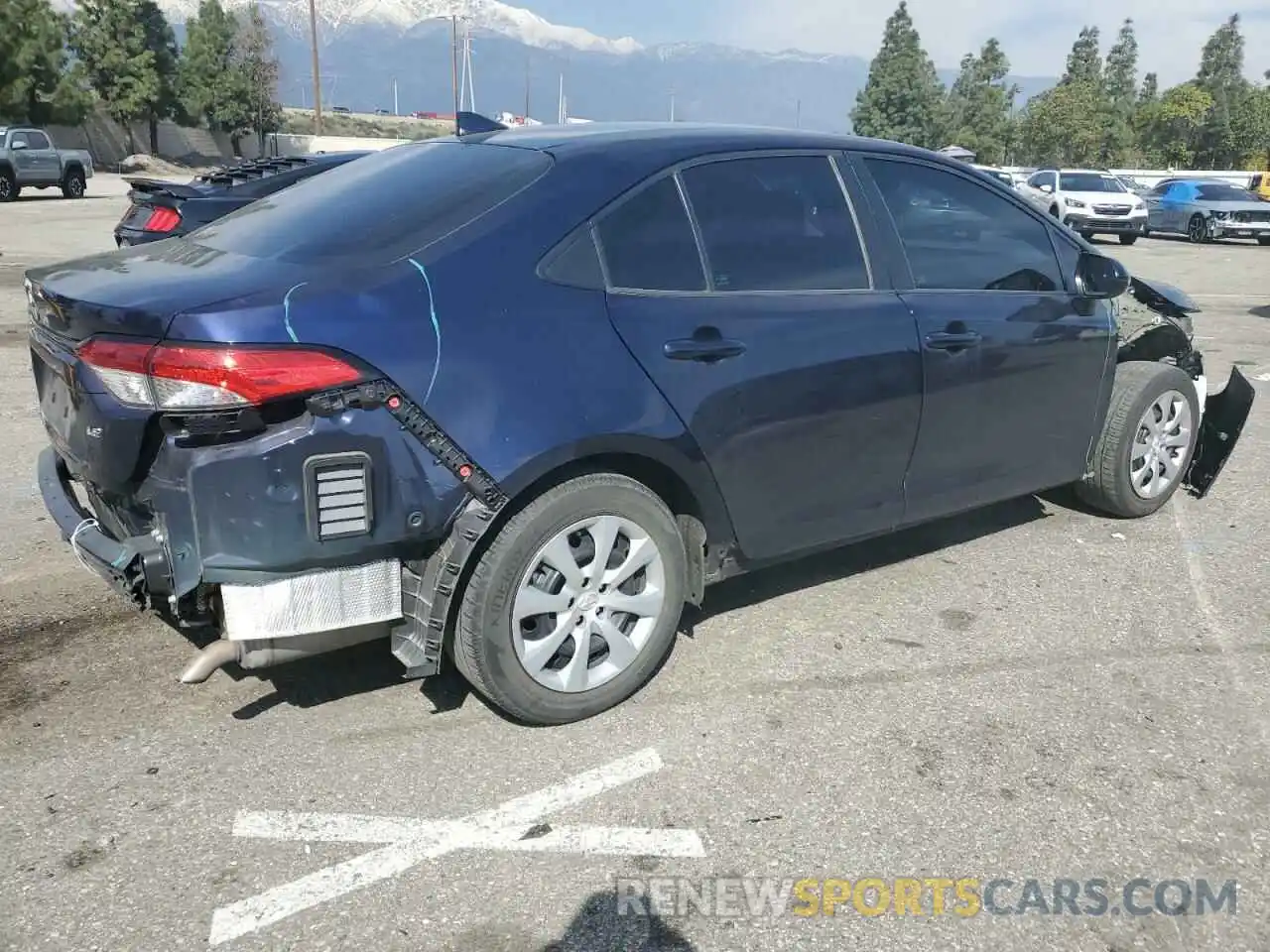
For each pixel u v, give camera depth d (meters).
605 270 3.17
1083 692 3.54
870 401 3.73
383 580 2.90
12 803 2.85
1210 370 8.98
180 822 2.79
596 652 3.32
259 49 59.53
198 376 2.58
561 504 3.06
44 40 42.09
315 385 2.65
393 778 2.99
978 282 4.16
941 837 2.78
